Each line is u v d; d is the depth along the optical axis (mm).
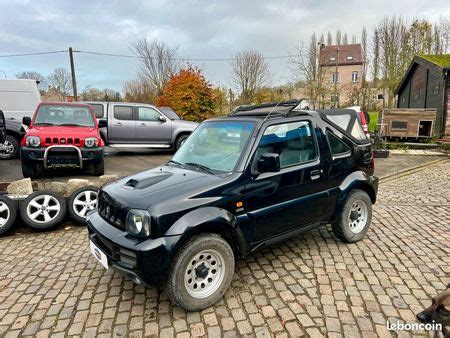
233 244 3217
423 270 3574
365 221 4336
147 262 2633
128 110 11453
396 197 6527
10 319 2904
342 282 3359
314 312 2887
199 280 2941
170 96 24094
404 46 29297
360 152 4215
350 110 4359
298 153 3596
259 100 31016
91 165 7895
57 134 7035
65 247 4426
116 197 3012
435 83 16938
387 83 30250
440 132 15742
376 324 2713
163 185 3045
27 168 7125
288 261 3832
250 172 3164
